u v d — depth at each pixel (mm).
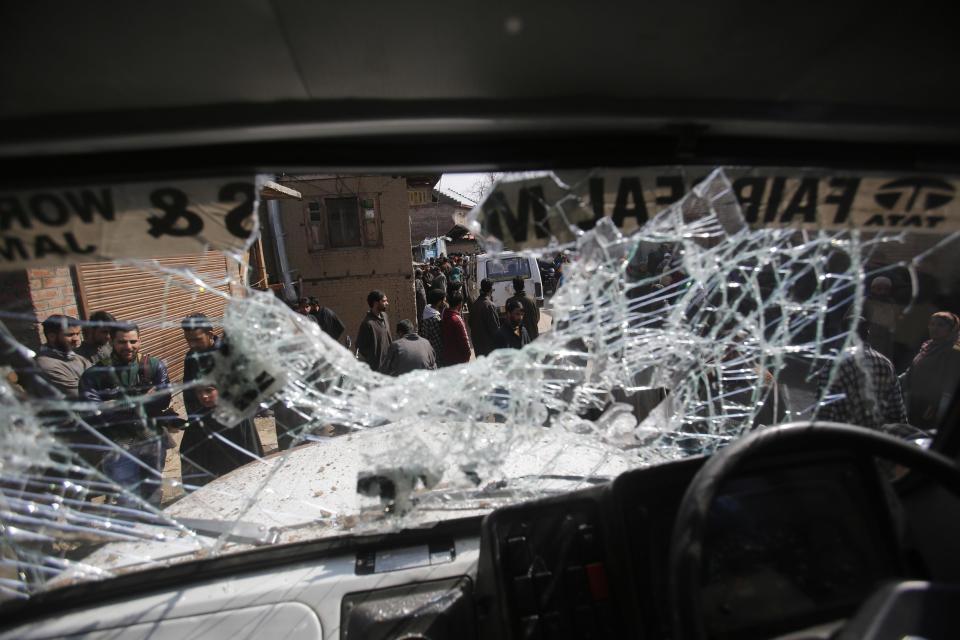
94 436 1831
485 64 768
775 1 663
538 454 1782
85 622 1221
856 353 1511
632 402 1653
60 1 586
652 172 1021
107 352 2939
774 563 1005
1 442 1278
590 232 1091
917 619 871
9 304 3746
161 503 2248
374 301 5695
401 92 812
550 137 968
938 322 3029
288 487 1681
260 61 727
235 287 1323
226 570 1344
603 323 1537
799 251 1410
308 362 1438
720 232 1256
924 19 684
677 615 833
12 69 675
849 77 814
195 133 839
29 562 1364
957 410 1323
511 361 1538
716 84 831
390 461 1408
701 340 1641
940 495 1280
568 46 734
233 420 1367
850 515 1058
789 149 984
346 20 664
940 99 860
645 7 672
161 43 672
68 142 809
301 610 1253
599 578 1156
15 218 907
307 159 931
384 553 1404
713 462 978
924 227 1087
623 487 1154
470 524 1462
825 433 1038
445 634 1215
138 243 963
